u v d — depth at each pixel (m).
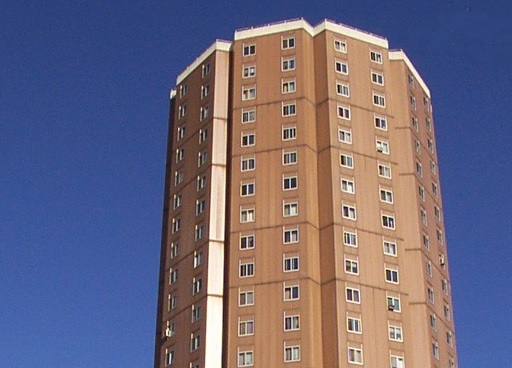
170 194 100.31
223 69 101.81
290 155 92.81
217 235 91.94
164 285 95.56
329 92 95.81
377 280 87.56
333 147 92.69
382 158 94.62
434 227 98.81
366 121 95.94
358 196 91.25
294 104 95.50
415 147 100.00
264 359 83.25
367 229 89.81
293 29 99.94
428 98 108.25
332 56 98.25
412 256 92.81
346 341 83.12
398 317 86.56
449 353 92.88
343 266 86.88
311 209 89.94
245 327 85.31
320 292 86.38
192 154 99.50
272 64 98.62
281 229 89.06
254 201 91.44
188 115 102.88
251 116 96.25
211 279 89.50
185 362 87.94
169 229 98.06
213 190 94.12
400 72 102.94
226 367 84.19
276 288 86.25
